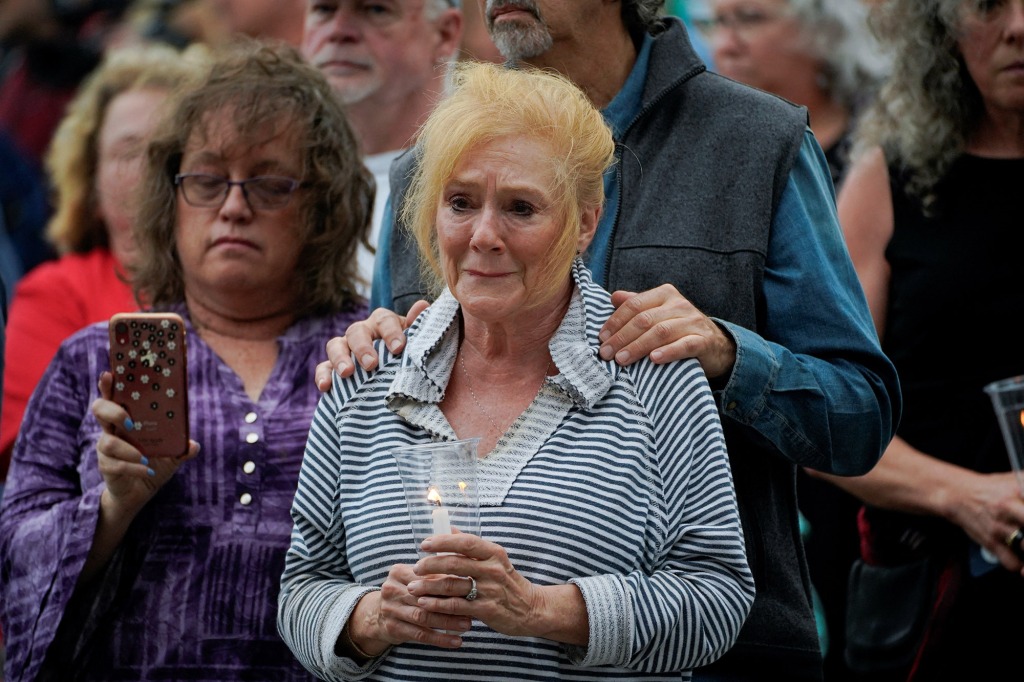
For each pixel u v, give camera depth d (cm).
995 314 682
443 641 423
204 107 633
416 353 470
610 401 457
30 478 593
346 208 646
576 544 438
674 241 543
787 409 510
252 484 580
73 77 1088
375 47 842
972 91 705
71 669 563
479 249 447
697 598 441
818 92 884
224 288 624
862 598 700
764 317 547
